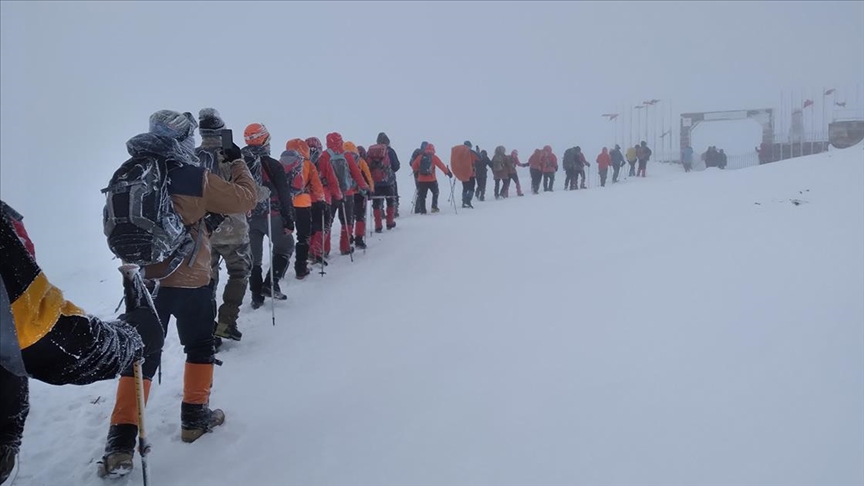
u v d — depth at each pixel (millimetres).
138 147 3684
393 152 13000
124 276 3148
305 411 4250
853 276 5191
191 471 3580
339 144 9805
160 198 3611
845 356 3871
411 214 15852
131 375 3549
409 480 3281
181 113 3834
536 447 3438
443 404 4090
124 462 3457
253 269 6945
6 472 2098
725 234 7562
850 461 2928
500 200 19188
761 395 3613
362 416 4070
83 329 2070
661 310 5242
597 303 5715
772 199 9359
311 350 5477
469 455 3447
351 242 9977
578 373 4273
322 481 3361
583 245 8492
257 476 3479
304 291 7691
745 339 4363
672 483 2977
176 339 6117
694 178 17266
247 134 6473
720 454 3143
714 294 5387
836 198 8484
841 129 19031
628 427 3504
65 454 3875
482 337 5250
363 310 6578
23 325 1933
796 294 5016
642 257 7145
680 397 3740
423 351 5102
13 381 2066
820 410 3371
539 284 6707
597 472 3141
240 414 4305
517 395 4078
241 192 3895
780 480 2885
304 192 8227
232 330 5781
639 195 14070
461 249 9406
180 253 3742
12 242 1922
